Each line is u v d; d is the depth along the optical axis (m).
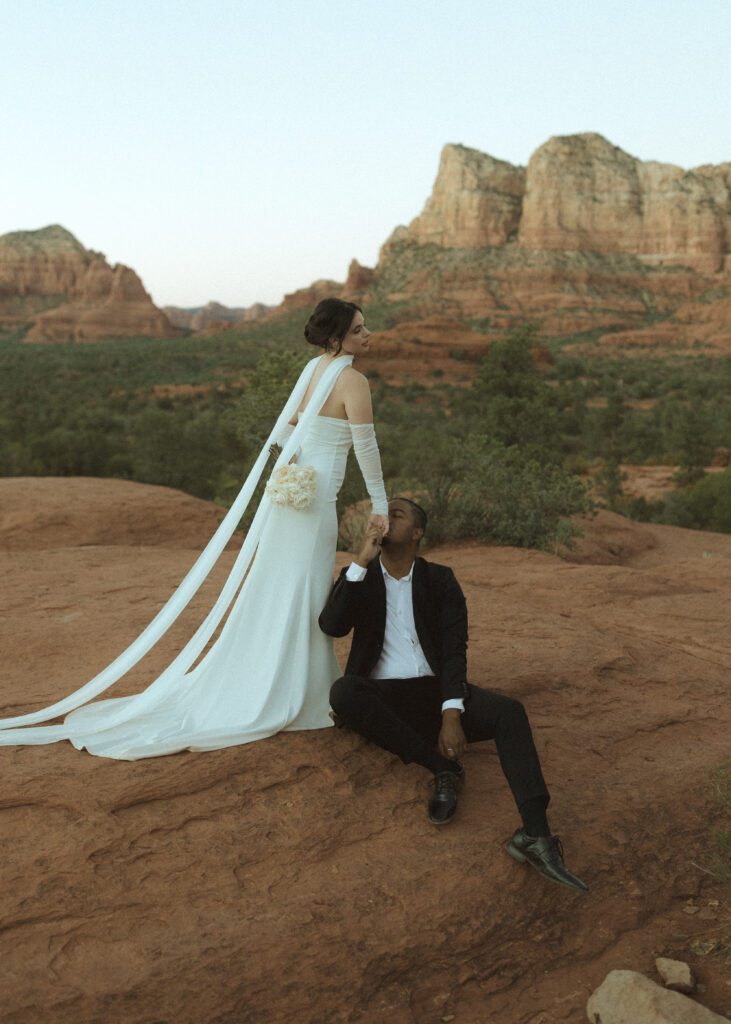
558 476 12.57
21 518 10.29
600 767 4.00
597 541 14.05
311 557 3.60
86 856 2.94
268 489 3.47
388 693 3.51
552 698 4.53
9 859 2.90
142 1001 2.59
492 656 4.92
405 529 3.52
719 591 7.57
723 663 5.49
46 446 36.28
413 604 3.56
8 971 2.60
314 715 3.71
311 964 2.76
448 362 102.19
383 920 2.92
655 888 3.32
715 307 171.62
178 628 5.39
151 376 120.44
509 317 193.12
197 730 3.54
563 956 3.00
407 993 2.79
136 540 10.69
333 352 3.62
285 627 3.62
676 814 3.70
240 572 3.68
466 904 3.02
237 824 3.18
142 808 3.17
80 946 2.71
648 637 6.02
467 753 3.92
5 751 3.49
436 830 3.32
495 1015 2.76
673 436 49.91
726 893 3.32
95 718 3.79
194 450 34.50
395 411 68.69
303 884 3.02
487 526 12.04
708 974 2.91
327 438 3.57
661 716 4.49
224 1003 2.64
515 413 43.81
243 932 2.80
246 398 14.98
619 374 114.75
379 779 3.51
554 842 3.06
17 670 4.89
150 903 2.85
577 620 5.99
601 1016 2.63
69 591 6.52
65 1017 2.52
